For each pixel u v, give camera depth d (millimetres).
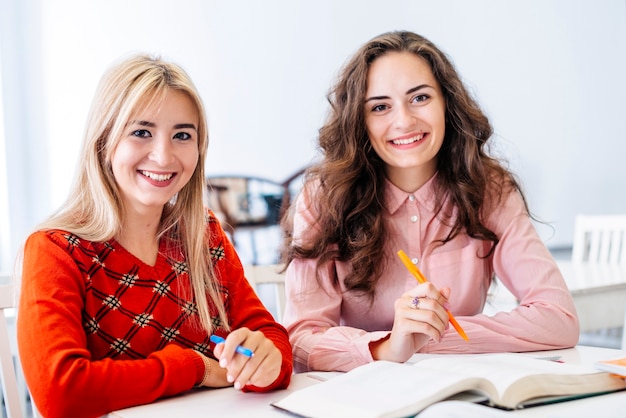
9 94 2990
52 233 1068
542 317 1310
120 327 1086
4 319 1145
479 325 1288
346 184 1434
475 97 1578
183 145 1122
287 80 3705
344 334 1253
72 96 3150
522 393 839
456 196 1455
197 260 1200
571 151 4480
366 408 799
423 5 4070
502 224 1472
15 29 3000
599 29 4617
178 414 895
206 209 1300
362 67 1402
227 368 988
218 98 3494
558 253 4344
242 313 1250
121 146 1087
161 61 1146
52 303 974
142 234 1164
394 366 943
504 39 4277
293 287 1438
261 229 3480
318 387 915
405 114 1369
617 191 4660
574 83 4500
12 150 3002
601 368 936
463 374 922
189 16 3422
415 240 1466
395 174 1474
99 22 3199
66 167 3146
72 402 909
